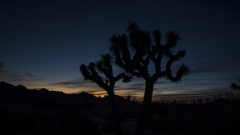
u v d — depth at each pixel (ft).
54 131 32.27
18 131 37.73
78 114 43.50
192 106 84.89
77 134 35.19
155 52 37.27
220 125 44.80
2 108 39.91
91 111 89.66
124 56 35.68
